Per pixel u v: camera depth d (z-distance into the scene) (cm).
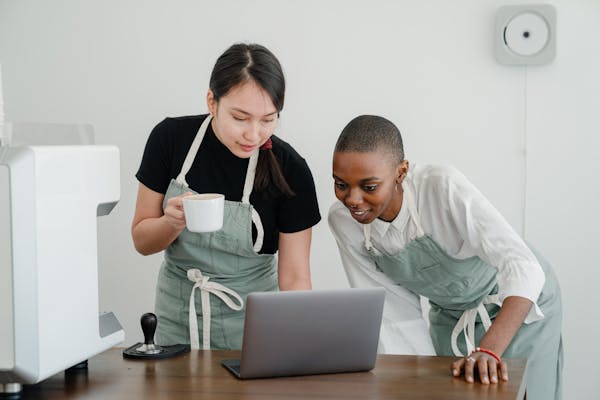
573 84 307
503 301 187
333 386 162
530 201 314
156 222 212
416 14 315
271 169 218
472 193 205
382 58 320
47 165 157
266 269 235
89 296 172
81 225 168
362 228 225
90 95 344
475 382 164
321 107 326
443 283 231
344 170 198
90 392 159
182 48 336
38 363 155
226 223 220
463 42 313
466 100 315
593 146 308
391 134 200
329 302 167
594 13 303
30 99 349
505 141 314
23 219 153
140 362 182
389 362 182
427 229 219
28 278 154
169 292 233
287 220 224
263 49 203
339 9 321
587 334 314
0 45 349
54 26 345
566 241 313
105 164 177
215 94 203
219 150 220
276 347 166
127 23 339
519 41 304
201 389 160
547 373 240
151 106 340
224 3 330
